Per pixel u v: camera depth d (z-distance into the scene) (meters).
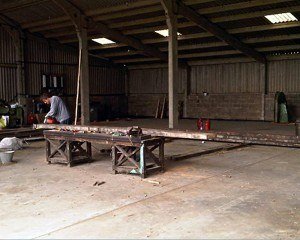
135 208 4.33
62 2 12.37
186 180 5.69
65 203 4.55
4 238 3.47
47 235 3.53
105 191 5.09
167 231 3.62
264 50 15.41
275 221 3.87
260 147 9.15
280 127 13.69
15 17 14.70
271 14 11.40
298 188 5.19
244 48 14.89
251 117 17.19
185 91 19.23
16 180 5.78
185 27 13.55
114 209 4.30
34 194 4.96
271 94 16.48
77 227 3.74
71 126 7.67
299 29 12.84
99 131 7.08
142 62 19.94
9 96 15.20
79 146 7.04
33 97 16.08
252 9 11.53
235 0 11.04
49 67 16.81
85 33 13.29
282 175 6.00
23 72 15.58
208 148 8.82
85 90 13.30
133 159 6.10
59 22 14.35
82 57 13.22
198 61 18.48
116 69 20.53
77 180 5.75
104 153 8.25
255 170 6.41
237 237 3.46
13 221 3.93
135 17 13.19
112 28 14.36
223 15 12.26
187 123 15.87
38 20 14.58
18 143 9.08
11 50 15.19
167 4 10.88
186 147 9.17
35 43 16.16
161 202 4.55
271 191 5.04
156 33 14.70
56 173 6.28
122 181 5.67
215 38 14.74
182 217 4.01
